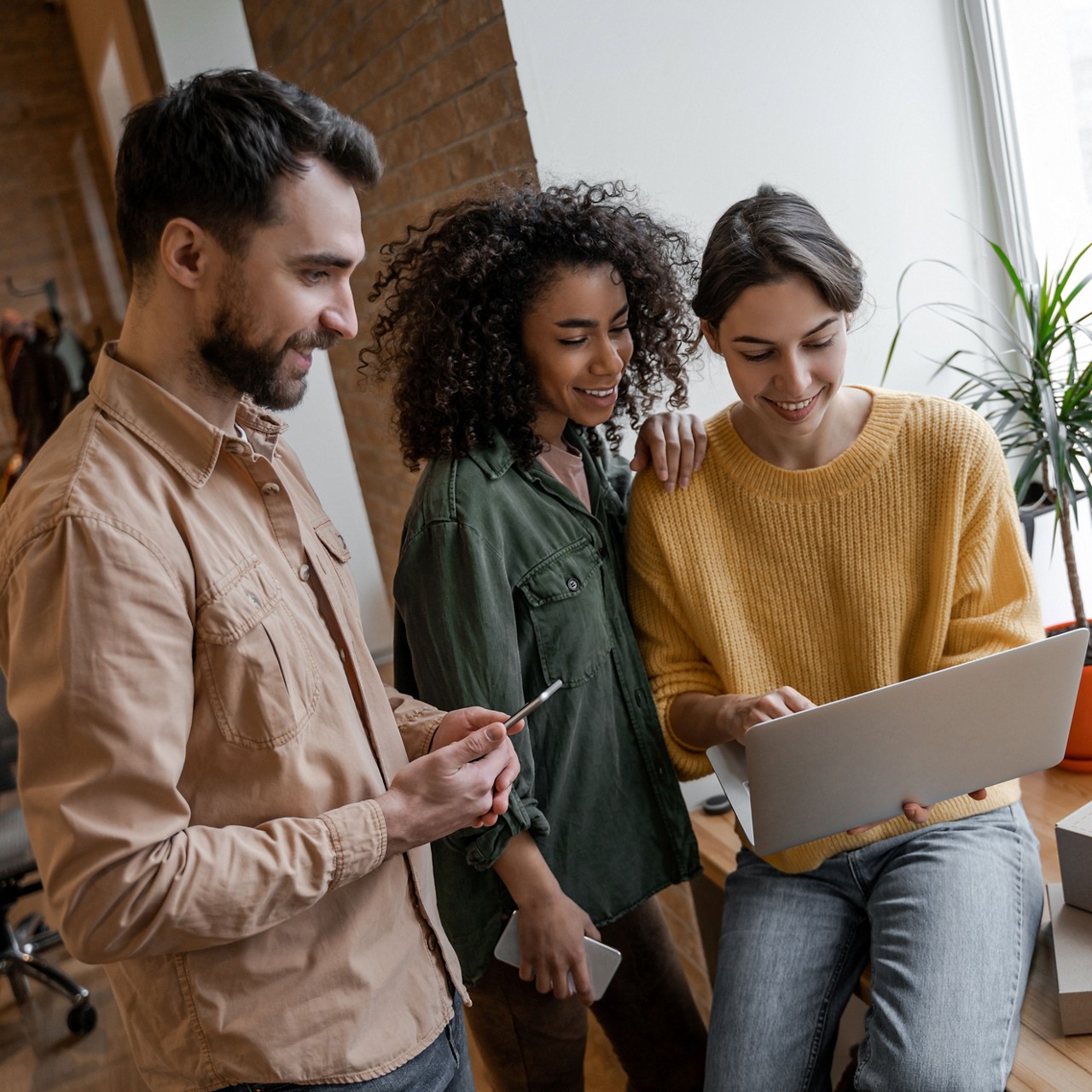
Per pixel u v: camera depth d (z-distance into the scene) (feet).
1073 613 7.52
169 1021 3.53
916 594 5.45
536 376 5.11
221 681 3.44
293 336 3.45
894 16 7.56
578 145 6.82
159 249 3.36
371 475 13.83
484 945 5.25
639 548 5.66
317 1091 3.62
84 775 3.14
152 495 3.36
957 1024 4.57
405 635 5.44
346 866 3.49
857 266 4.93
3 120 22.17
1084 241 8.27
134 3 13.34
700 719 5.41
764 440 5.41
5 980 10.44
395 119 8.87
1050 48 7.86
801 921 5.39
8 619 3.29
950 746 4.71
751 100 7.23
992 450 5.25
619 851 5.45
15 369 21.42
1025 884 5.16
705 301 5.01
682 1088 6.37
